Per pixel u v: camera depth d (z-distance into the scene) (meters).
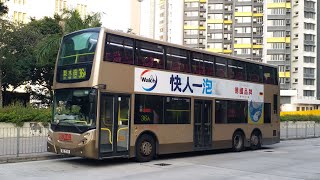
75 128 12.51
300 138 30.12
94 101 12.28
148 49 14.23
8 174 11.02
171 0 119.69
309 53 94.94
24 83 38.84
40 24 39.50
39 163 13.45
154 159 15.06
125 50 13.38
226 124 17.58
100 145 12.34
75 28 25.66
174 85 15.09
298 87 94.12
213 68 17.11
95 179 10.41
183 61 15.64
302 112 56.03
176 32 108.94
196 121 16.02
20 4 67.00
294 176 11.44
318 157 16.52
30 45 33.72
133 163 13.70
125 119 13.23
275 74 21.31
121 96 13.10
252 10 99.50
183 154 17.12
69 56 13.34
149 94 14.08
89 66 12.54
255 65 19.80
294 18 95.69
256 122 19.50
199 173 11.73
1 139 16.83
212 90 16.91
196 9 106.81
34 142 16.77
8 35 31.69
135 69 13.62
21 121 21.55
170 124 14.84
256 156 16.69
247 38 99.06
